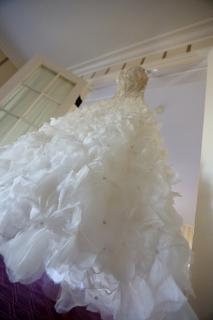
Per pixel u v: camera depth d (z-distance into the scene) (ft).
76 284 1.91
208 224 2.99
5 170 2.73
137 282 2.00
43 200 2.03
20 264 1.88
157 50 6.73
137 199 2.35
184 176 10.26
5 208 2.19
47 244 1.94
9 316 1.84
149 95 7.73
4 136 5.82
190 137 8.68
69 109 6.39
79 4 6.82
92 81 7.41
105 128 2.93
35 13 7.64
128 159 2.66
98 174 2.25
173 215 2.42
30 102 6.45
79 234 1.86
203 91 7.07
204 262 2.75
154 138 3.26
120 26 6.84
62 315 2.00
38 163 2.47
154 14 6.24
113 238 1.98
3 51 9.57
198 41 6.07
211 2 5.55
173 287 1.98
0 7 8.01
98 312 2.11
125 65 7.21
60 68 7.11
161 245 2.12
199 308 2.50
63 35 7.82
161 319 1.95
